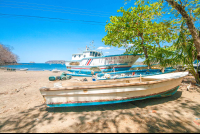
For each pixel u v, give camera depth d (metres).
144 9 9.11
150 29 9.35
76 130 2.85
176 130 2.77
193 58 7.68
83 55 17.78
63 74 13.73
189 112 3.75
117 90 3.91
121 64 13.70
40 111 4.12
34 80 12.48
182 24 6.82
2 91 7.27
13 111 4.14
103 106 4.55
